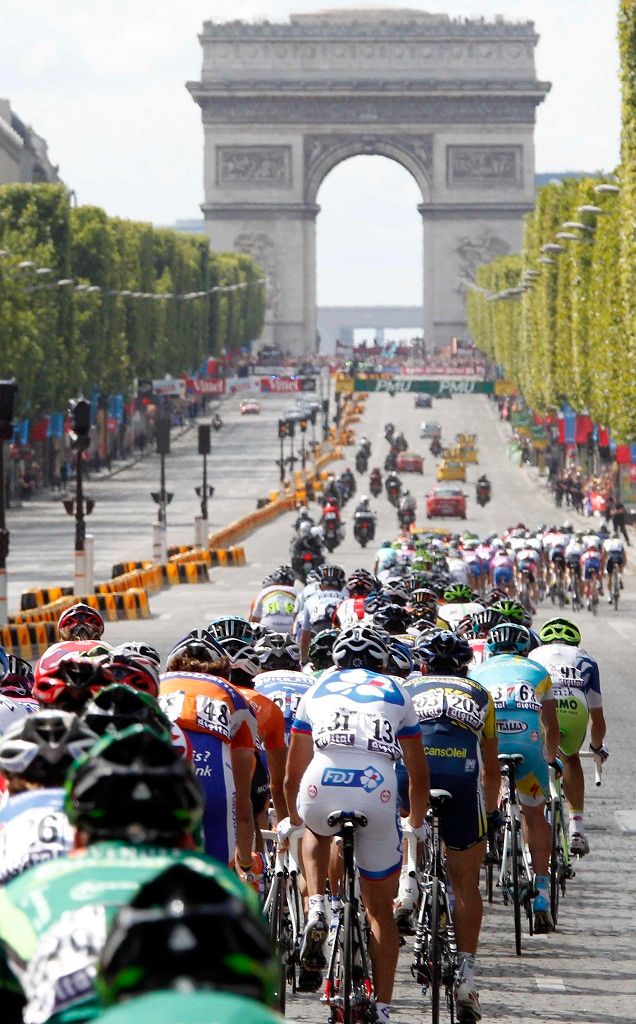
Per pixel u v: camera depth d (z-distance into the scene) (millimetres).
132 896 9320
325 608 51625
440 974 26625
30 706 27094
